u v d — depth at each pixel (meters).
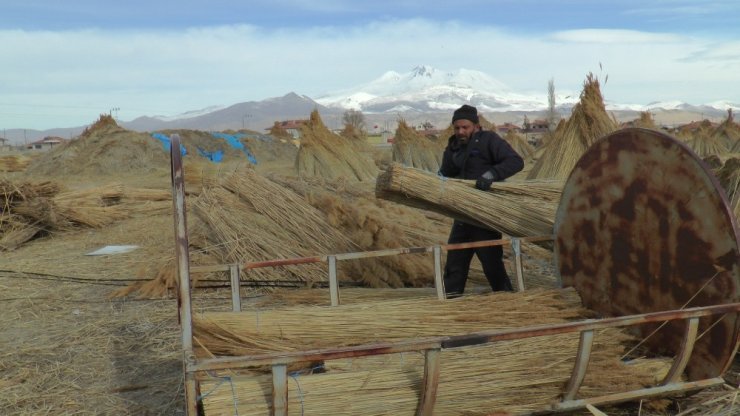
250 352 3.54
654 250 3.71
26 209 10.82
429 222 8.15
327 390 3.00
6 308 6.34
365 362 3.40
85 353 4.95
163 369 4.58
